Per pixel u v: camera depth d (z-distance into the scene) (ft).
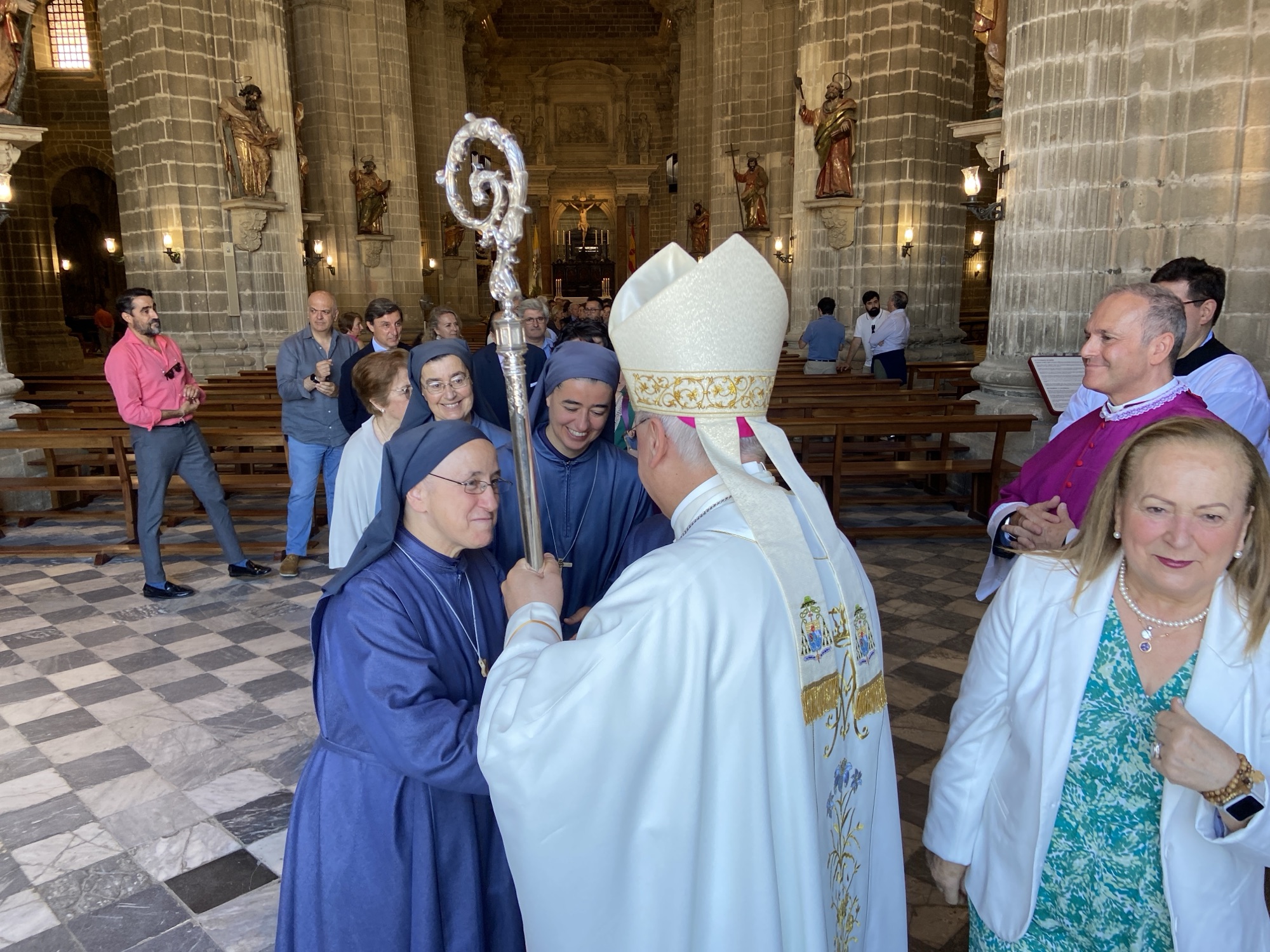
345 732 5.69
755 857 4.30
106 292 85.56
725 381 4.51
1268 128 18.80
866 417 23.86
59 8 71.00
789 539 4.42
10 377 27.12
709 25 78.18
